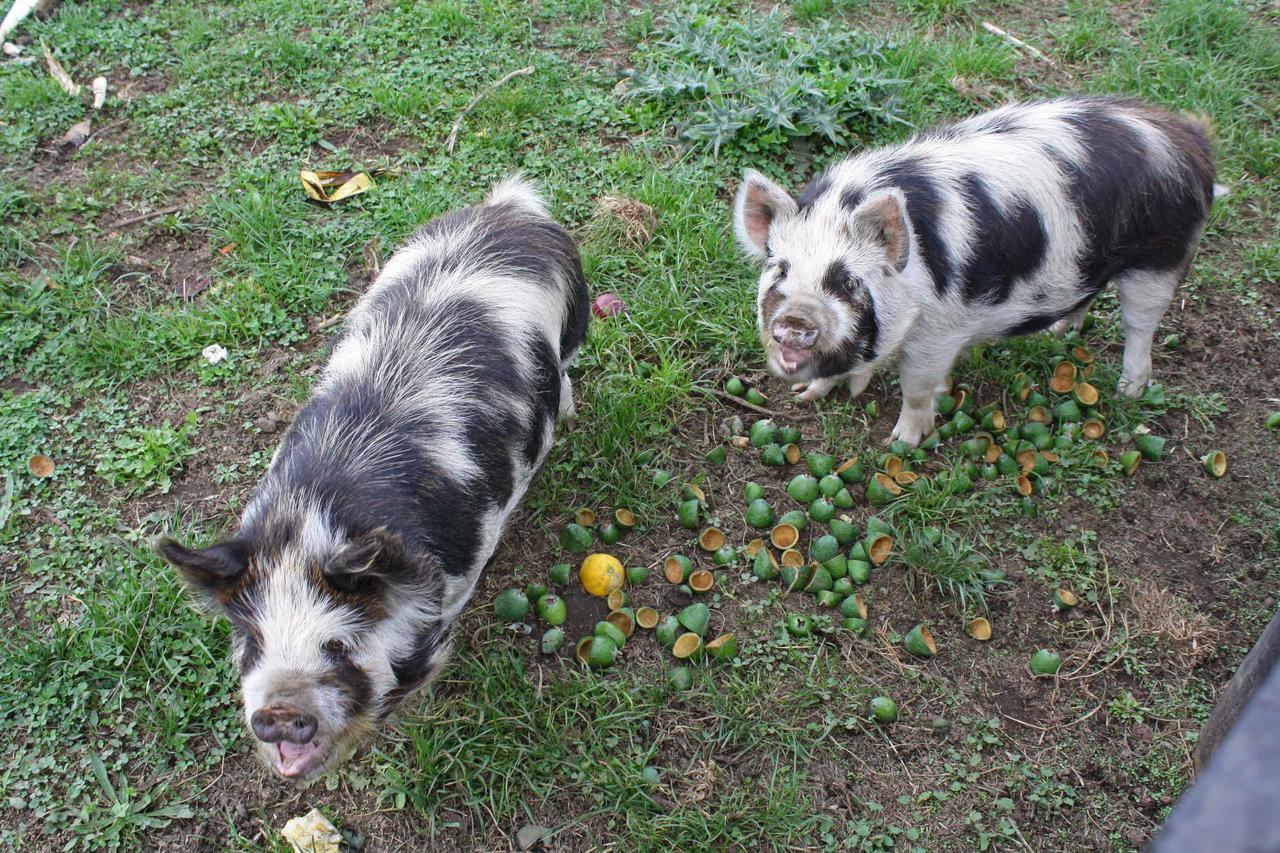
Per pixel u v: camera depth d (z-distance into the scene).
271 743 1.71
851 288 2.10
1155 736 2.05
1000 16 3.27
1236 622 2.16
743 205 2.19
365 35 3.10
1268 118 2.97
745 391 2.46
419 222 2.65
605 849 1.95
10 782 1.98
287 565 1.75
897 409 2.46
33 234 2.67
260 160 2.81
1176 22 3.15
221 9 3.20
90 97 2.96
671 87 2.89
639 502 2.29
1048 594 2.21
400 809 1.97
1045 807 1.98
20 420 2.37
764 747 2.04
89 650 2.09
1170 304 2.56
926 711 2.08
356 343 2.00
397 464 1.86
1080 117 2.25
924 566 2.20
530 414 2.03
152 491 2.30
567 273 2.18
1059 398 2.44
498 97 2.89
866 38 3.02
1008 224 2.17
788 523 2.25
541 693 2.07
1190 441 2.39
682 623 2.13
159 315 2.52
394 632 1.78
